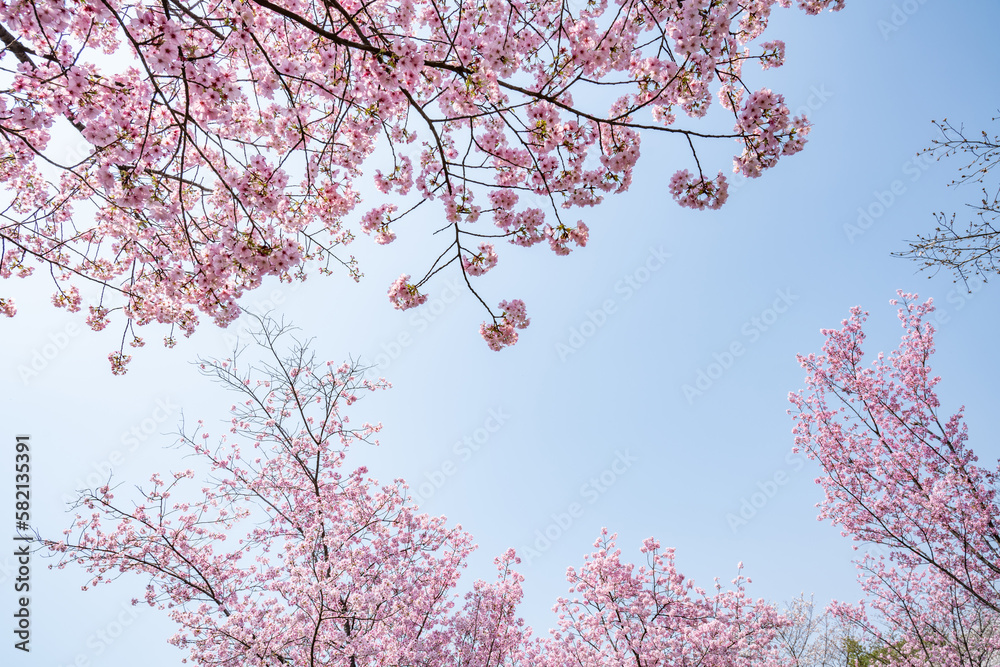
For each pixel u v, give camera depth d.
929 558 9.45
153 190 3.70
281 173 3.91
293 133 4.31
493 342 4.66
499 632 9.80
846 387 10.76
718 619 9.64
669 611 9.72
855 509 10.55
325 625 7.45
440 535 9.65
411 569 9.25
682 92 3.93
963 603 10.11
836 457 10.70
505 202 4.34
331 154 4.12
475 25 3.73
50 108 3.53
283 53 4.17
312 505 9.02
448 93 3.81
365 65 3.74
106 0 2.87
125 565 7.91
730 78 4.12
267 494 9.34
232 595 8.23
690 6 3.50
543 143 4.14
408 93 3.44
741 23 4.49
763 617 9.65
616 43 3.66
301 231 4.73
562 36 3.89
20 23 3.14
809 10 4.60
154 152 3.54
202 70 3.41
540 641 10.45
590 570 9.83
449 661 9.33
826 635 15.11
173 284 4.74
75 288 5.57
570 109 3.54
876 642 12.48
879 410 10.48
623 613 9.59
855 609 12.27
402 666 8.45
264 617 7.59
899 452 10.03
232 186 3.90
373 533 9.13
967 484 9.34
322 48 3.96
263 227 4.16
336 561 7.08
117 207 4.12
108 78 3.40
